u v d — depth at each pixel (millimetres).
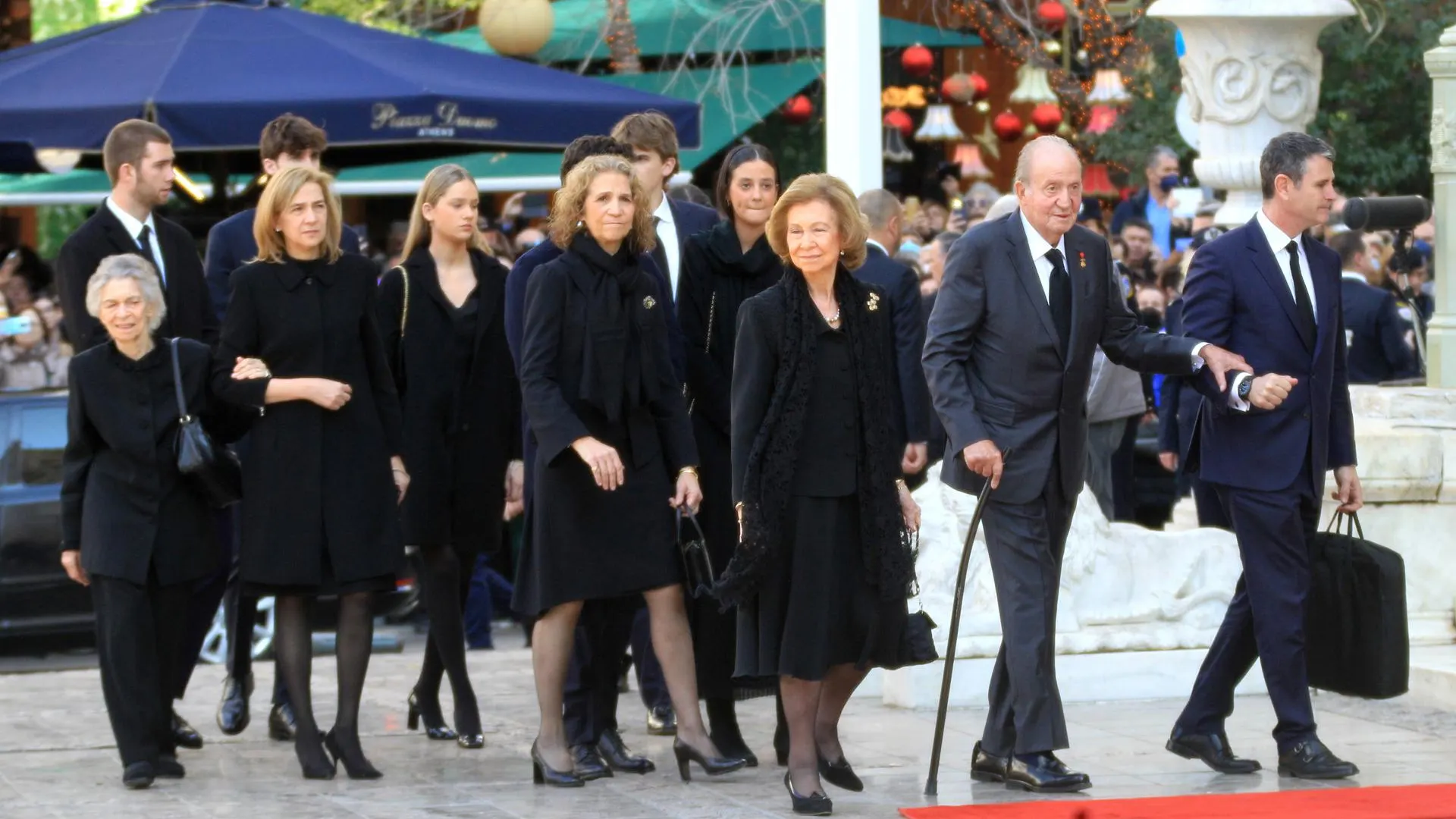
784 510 17922
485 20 46344
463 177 21922
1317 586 19578
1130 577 24953
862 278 22438
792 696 18203
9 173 38438
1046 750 18812
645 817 18172
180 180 39094
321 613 32562
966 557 18797
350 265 20422
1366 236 35625
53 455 31141
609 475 18750
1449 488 25891
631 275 19422
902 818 17922
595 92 35375
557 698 19703
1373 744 21609
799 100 49188
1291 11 30188
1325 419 19422
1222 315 19453
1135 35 49281
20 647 30828
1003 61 60500
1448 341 27188
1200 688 20016
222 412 20328
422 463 21656
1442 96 26984
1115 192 50938
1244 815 17672
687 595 20266
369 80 33250
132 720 19859
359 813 18516
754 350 18016
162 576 19969
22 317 34844
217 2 35969
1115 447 28516
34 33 66500
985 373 19062
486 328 21922
